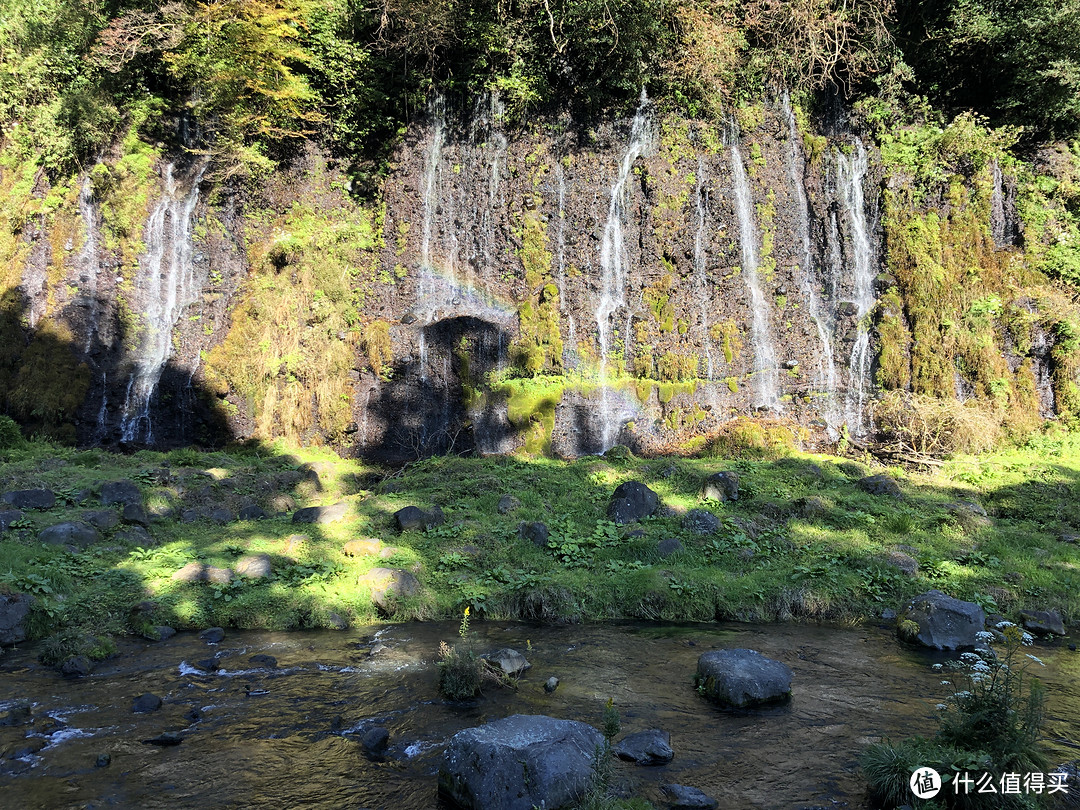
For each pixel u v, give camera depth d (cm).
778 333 1691
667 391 1620
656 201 1716
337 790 508
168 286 1769
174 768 536
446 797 498
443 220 1809
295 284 1720
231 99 1800
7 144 1827
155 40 1788
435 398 1661
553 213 1753
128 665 730
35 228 1714
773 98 1812
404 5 1753
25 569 878
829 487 1265
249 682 692
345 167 1867
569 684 688
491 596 910
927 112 1839
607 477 1306
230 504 1220
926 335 1600
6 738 576
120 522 1071
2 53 1842
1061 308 1577
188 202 1814
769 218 1744
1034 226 1695
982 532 1087
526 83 1788
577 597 907
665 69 1761
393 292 1780
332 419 1630
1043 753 531
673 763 535
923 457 1445
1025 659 744
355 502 1220
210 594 880
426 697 659
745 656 688
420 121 1859
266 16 1736
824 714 621
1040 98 1822
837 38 1780
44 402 1579
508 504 1170
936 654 770
